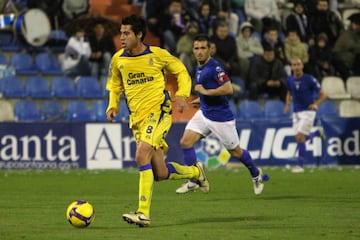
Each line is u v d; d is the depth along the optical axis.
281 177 56.72
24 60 76.19
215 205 38.06
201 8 78.56
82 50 75.06
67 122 65.19
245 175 58.69
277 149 67.56
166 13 77.31
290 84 62.31
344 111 78.50
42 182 52.75
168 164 35.00
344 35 80.50
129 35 30.78
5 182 52.75
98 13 78.44
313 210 35.72
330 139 68.06
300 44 79.00
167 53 31.53
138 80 31.19
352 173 60.41
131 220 29.33
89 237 26.95
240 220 31.94
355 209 36.19
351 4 89.56
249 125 67.31
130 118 31.84
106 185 50.41
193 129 44.50
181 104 31.64
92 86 74.69
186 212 35.00
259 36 81.62
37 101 73.50
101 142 65.50
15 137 64.38
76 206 29.36
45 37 77.06
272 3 83.44
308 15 81.25
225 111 42.88
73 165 65.25
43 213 34.81
